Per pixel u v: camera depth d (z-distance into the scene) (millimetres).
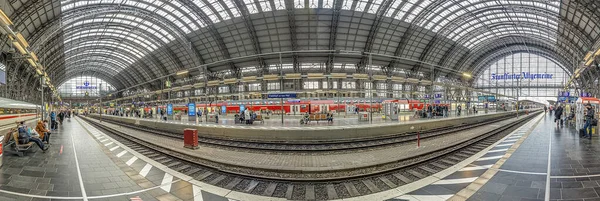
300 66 49062
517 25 48719
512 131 19734
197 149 14148
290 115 44031
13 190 6496
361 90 47656
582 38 35469
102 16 41156
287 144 15781
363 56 47938
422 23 45219
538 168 8273
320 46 43969
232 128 19453
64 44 49219
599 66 27453
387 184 7496
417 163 9320
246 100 48375
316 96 49844
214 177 8305
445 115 36906
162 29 49531
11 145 12969
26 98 43969
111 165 9219
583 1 27828
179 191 6770
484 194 6180
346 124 24125
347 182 7688
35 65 19734
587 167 8344
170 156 11203
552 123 25750
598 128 16359
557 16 35031
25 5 25438
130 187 6949
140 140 16547
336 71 49969
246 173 8938
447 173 8070
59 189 6656
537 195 6031
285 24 41219
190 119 30938
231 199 6363
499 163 9039
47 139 13203
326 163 10609
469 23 49125
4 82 21938
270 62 48625
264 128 19391
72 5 32312
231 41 46000
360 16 40438
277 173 8859
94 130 23812
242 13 38844
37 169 8562
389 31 44812
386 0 37188
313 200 6438
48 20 31219
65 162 9625
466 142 14289
